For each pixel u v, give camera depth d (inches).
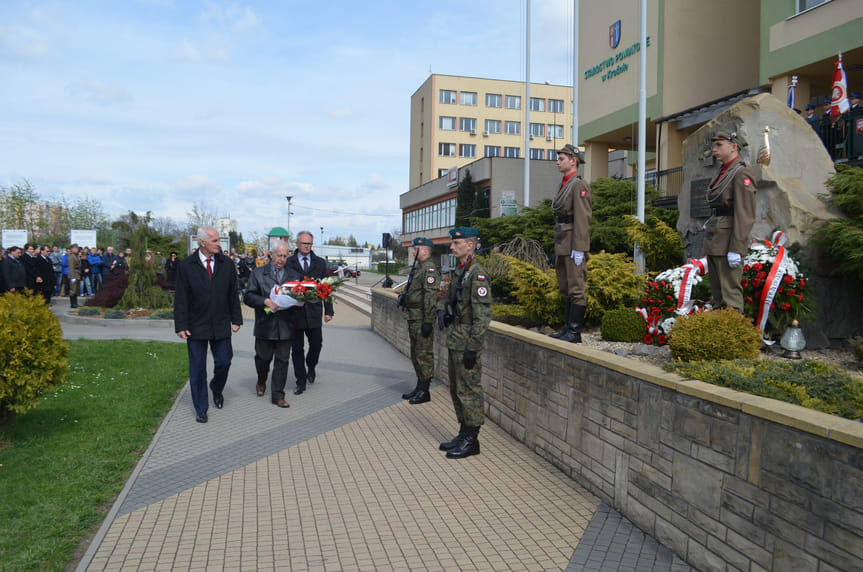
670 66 820.0
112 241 1860.2
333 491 199.9
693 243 350.0
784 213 267.3
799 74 626.5
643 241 391.5
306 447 247.0
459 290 234.8
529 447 246.2
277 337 315.0
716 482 141.1
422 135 2765.7
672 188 726.5
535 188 1417.3
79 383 344.8
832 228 256.1
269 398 334.3
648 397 167.3
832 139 462.6
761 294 236.1
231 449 244.1
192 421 286.2
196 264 288.2
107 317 677.9
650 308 263.6
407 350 482.0
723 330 189.0
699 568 146.7
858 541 106.0
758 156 279.6
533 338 239.8
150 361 423.5
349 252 3132.4
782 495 122.3
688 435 150.8
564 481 210.2
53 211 1878.7
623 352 254.7
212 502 190.1
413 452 241.4
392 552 157.9
